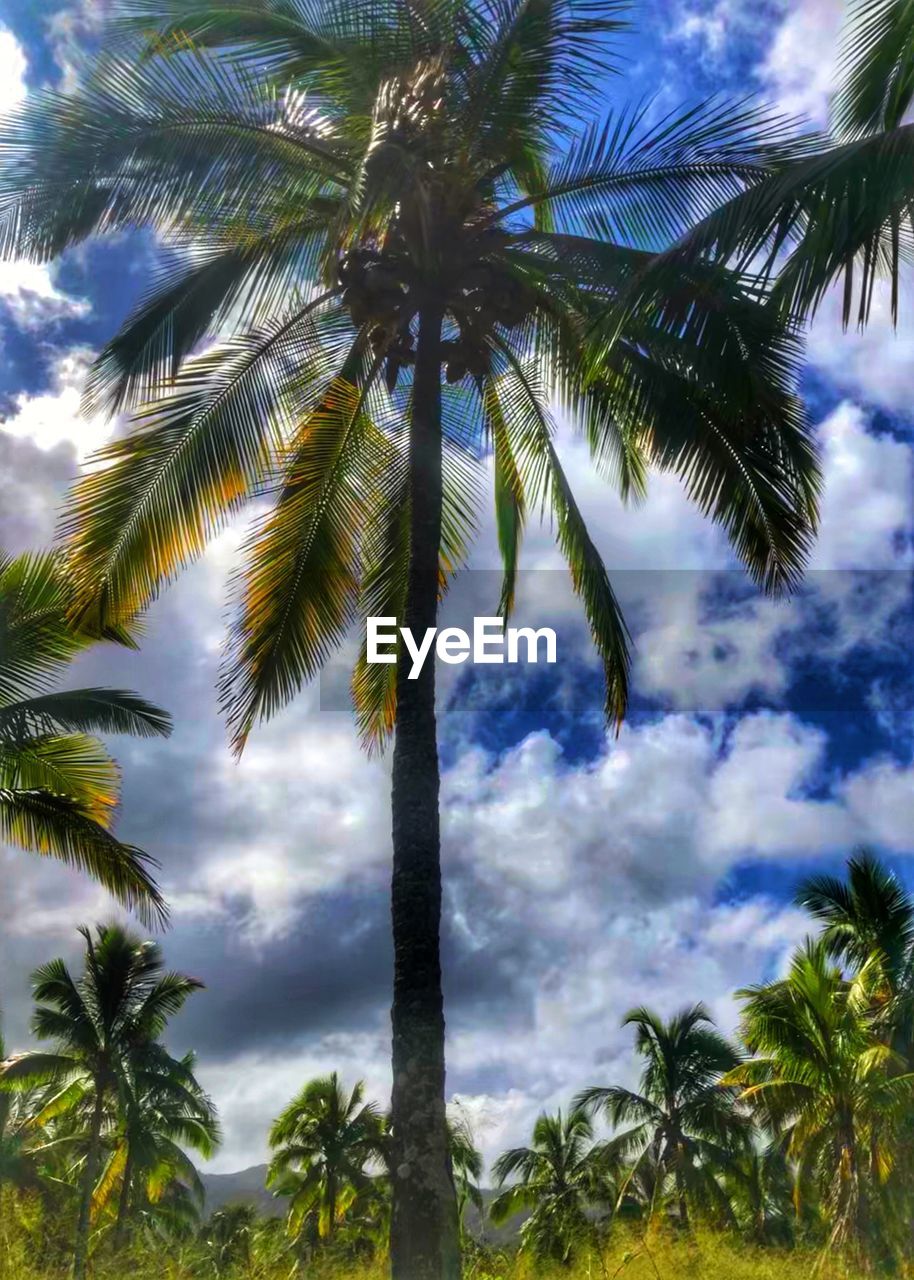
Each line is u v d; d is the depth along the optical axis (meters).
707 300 9.31
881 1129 20.27
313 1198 39.22
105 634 15.40
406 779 9.13
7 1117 33.00
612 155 10.41
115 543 10.76
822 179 6.21
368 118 10.43
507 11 9.98
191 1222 42.72
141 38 10.37
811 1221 29.62
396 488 11.65
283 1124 39.78
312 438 11.35
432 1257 7.84
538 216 11.45
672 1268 13.05
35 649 15.74
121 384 11.18
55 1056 31.53
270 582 11.09
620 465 12.52
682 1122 33.75
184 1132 36.28
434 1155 8.10
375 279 10.06
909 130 6.01
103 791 16.66
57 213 10.27
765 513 10.70
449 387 12.16
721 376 9.53
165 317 11.23
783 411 9.83
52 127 10.16
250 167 10.46
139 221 10.59
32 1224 13.31
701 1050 34.28
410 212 9.95
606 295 10.57
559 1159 38.00
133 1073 33.12
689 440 10.84
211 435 10.95
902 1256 17.39
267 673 10.91
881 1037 22.02
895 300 6.36
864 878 24.02
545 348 11.30
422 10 9.96
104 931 32.12
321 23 10.20
